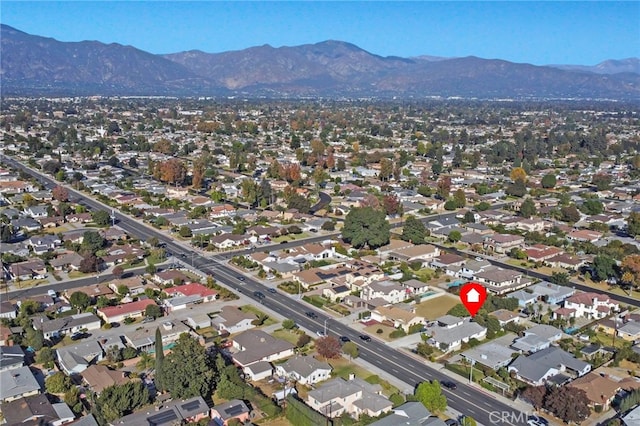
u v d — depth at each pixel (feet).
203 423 238.07
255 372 284.20
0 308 349.41
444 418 252.83
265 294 398.62
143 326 335.67
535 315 368.48
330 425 242.37
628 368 301.63
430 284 425.28
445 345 315.78
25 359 295.69
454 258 465.88
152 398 261.24
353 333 340.59
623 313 369.91
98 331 335.26
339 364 302.25
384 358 310.04
